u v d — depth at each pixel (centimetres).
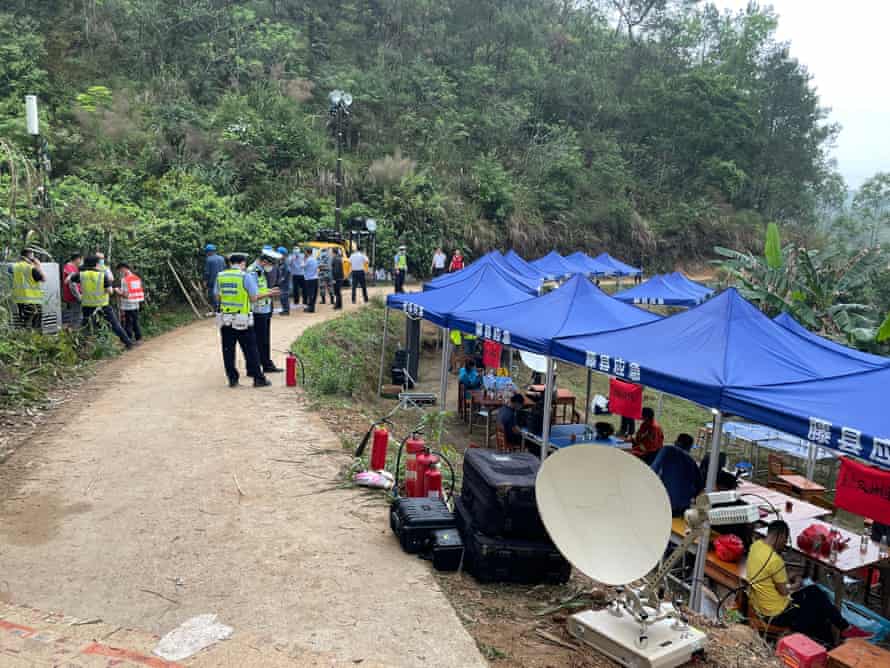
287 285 1784
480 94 4031
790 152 5188
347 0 4147
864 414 567
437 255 2575
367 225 2522
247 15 3462
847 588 723
